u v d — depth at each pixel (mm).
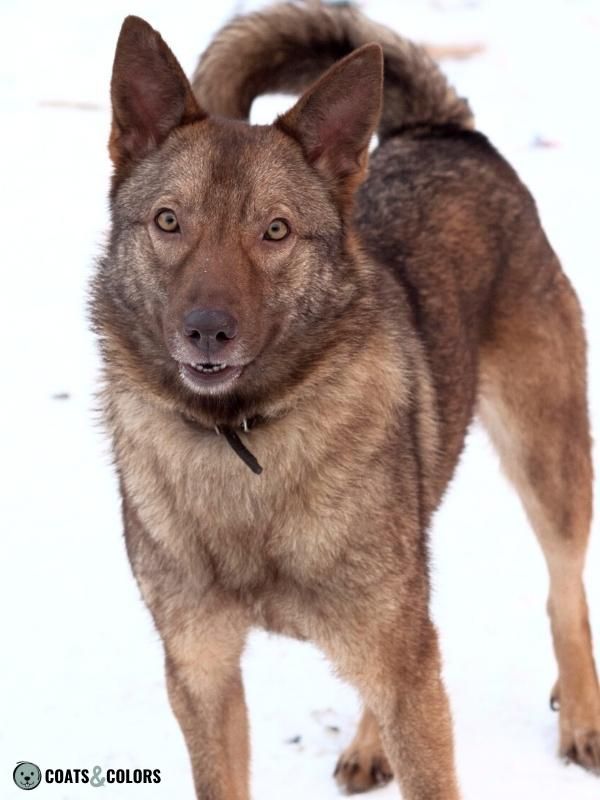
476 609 11328
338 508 7855
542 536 10336
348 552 7867
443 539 12453
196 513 7953
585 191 20594
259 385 7793
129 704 10125
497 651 10820
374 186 10367
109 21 27406
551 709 10195
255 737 9883
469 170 10602
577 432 10414
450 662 10672
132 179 8016
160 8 27672
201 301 7176
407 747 8078
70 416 14508
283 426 7871
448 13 28016
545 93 24500
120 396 8141
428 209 10180
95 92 24156
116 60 8016
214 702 8352
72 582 11641
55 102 23781
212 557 8008
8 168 21078
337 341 7871
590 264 18047
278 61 11117
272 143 7883
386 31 11039
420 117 11070
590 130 23000
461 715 10078
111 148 8195
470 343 9961
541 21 27922
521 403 10344
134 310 7801
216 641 8203
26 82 24562
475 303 10062
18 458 13695
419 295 9609
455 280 9922
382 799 9328
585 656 9883
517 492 10625
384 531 7930
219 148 7715
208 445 7898
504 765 9531
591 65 25844
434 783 8062
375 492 7934
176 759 9570
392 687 8078
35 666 10523
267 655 10867
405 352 8664
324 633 8078
